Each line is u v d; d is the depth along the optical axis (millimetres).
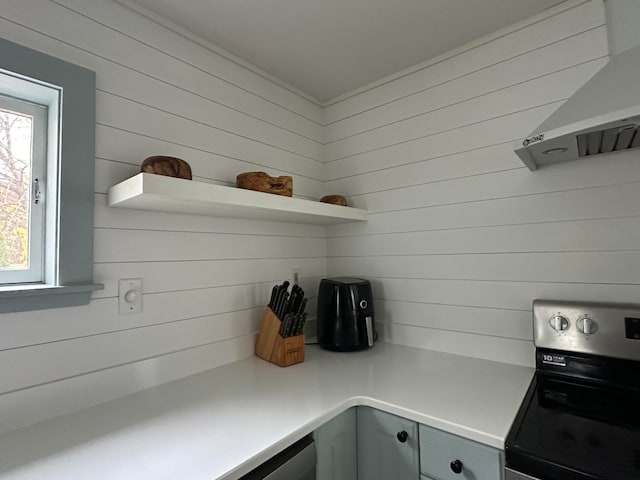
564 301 1191
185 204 1112
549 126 946
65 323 1006
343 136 1917
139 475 703
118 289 1124
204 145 1398
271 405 1032
